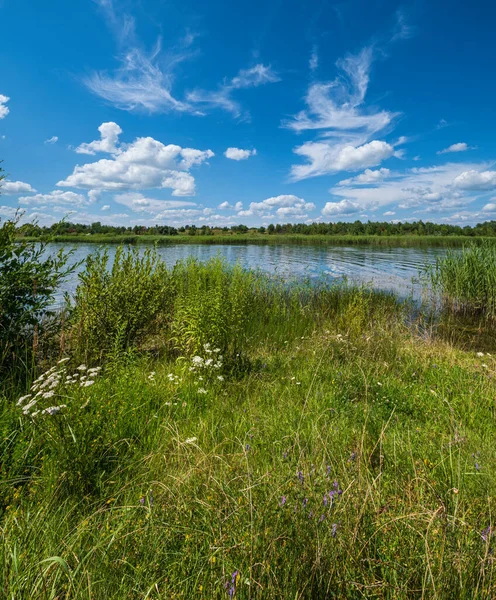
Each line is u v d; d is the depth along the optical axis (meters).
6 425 3.04
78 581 1.60
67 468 2.55
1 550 1.74
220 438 3.35
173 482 2.51
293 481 2.21
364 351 6.48
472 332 10.16
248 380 5.07
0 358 4.54
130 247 6.61
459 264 13.24
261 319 9.35
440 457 2.97
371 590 1.58
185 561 1.72
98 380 4.24
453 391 4.85
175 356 6.30
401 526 1.94
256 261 26.80
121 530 1.92
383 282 17.31
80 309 5.59
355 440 3.35
